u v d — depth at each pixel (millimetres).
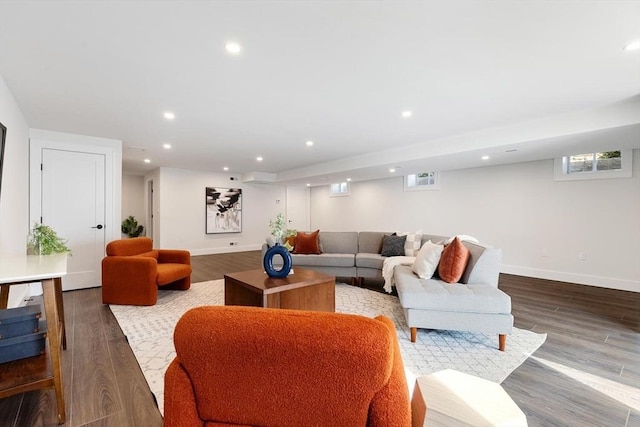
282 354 644
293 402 668
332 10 1591
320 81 2463
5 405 1642
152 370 2012
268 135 4160
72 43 1898
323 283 2805
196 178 7539
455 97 2799
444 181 6203
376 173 6496
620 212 4195
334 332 646
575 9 1588
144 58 2090
